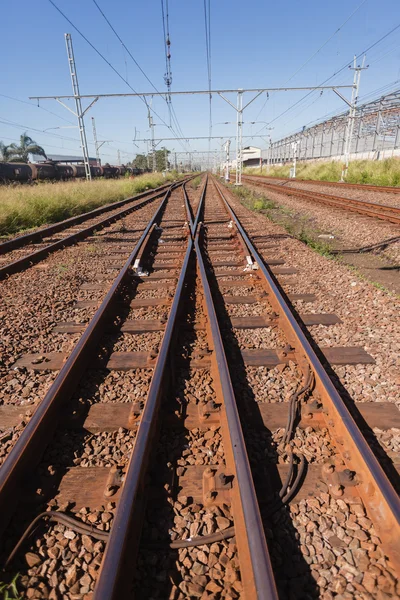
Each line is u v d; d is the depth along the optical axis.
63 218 16.50
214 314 4.78
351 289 6.42
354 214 14.60
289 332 4.64
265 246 9.77
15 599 1.95
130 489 2.24
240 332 4.90
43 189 19.25
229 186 36.88
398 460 2.84
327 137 65.69
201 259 7.70
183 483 2.63
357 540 2.22
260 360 4.16
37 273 7.84
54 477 2.68
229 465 2.65
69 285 7.01
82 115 31.33
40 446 2.89
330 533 2.28
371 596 1.95
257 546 1.95
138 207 19.44
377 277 7.61
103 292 6.65
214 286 6.72
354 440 2.66
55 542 2.27
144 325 5.08
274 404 3.44
